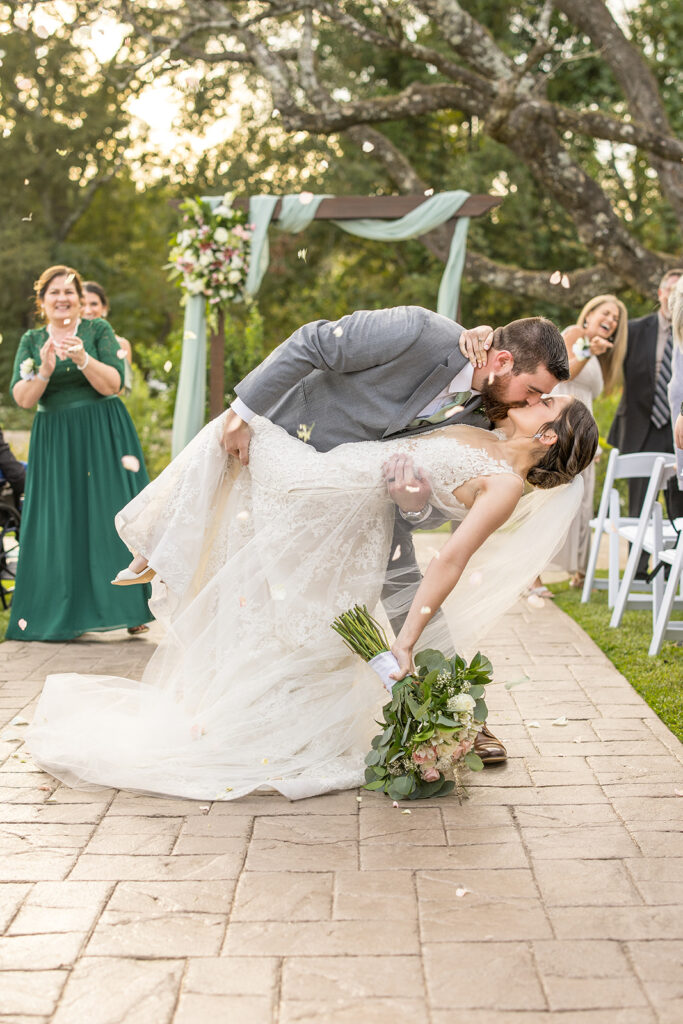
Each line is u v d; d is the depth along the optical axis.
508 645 4.98
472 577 3.14
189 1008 1.98
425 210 7.68
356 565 3.21
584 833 2.77
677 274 6.11
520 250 17.33
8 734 3.55
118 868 2.57
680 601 4.96
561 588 6.68
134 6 10.25
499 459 3.04
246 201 7.69
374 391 3.12
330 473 3.11
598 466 9.45
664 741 3.51
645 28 15.90
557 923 2.29
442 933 2.25
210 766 3.16
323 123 9.89
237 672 3.30
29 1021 1.93
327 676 3.29
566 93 16.45
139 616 5.08
